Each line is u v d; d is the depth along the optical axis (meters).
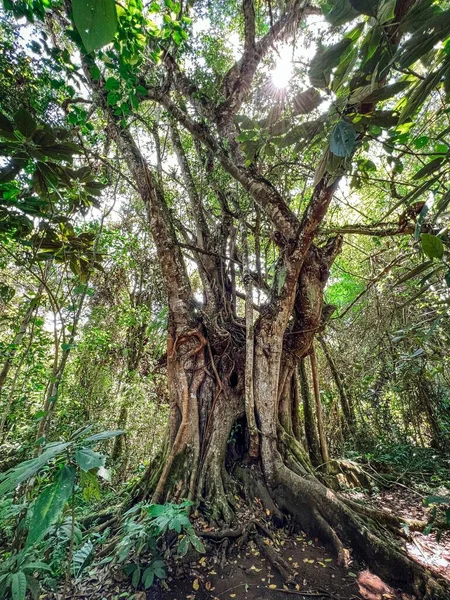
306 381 6.06
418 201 3.42
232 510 3.55
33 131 2.11
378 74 1.29
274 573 2.87
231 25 5.26
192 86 4.48
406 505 4.50
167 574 2.80
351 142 1.29
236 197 4.92
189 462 3.88
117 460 7.02
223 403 4.32
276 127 1.98
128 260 6.92
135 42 2.47
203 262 5.20
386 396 7.21
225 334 4.51
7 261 3.63
